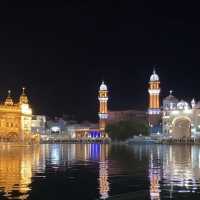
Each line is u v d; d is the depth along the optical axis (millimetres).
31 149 114688
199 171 47406
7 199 29422
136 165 55688
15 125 190500
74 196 30969
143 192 32375
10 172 46344
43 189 33844
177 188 34250
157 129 199750
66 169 50250
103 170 48781
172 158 70250
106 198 30281
